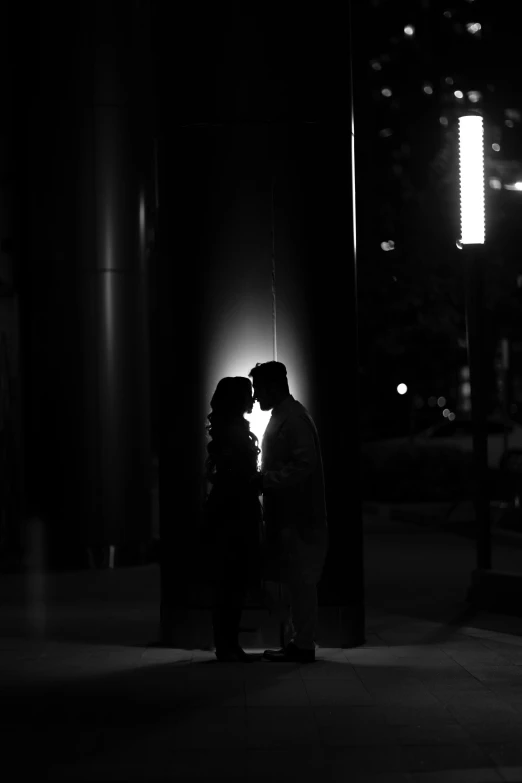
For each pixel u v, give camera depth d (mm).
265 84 10711
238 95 10695
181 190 10781
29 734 7426
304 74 10727
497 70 29312
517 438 33562
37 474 17766
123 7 17703
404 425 39625
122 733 7430
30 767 6727
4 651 10523
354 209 10977
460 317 28625
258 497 9820
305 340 10672
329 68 10758
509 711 7914
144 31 17953
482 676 9109
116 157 17734
